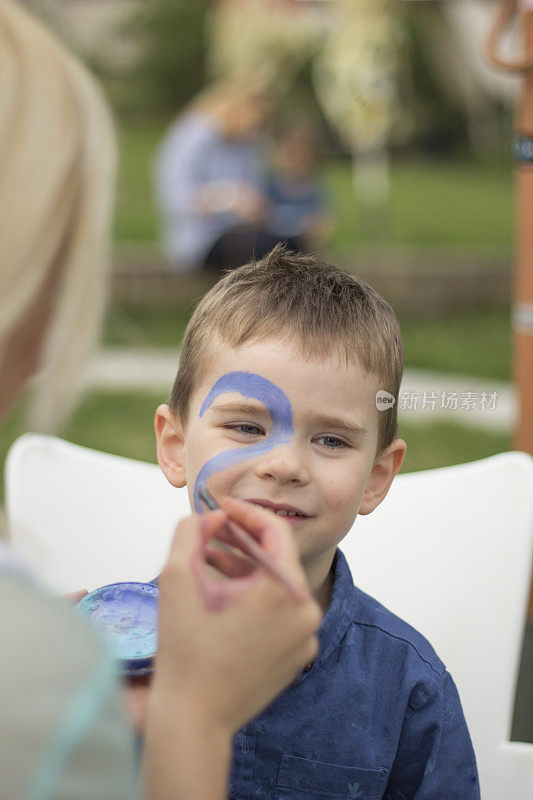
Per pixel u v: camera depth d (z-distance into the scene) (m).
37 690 0.63
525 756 1.66
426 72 15.83
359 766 1.43
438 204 13.88
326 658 1.44
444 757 1.48
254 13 11.89
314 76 14.80
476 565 1.80
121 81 19.34
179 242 7.55
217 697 0.88
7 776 0.62
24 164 0.73
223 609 0.89
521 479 1.83
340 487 1.38
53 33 0.82
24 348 0.79
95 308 0.79
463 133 17.66
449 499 1.87
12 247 0.72
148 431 4.77
